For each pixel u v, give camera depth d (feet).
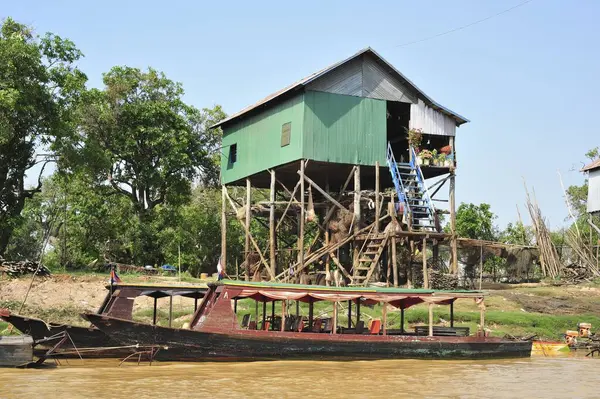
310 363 63.57
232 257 159.12
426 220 97.81
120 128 139.95
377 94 98.78
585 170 150.51
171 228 146.41
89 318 60.13
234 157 112.47
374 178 111.04
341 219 96.99
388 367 63.05
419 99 101.09
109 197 149.79
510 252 126.31
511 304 98.37
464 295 72.64
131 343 60.90
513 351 72.64
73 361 61.72
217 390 49.93
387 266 96.12
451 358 69.67
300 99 95.20
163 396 47.34
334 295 67.46
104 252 146.20
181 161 140.56
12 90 101.04
